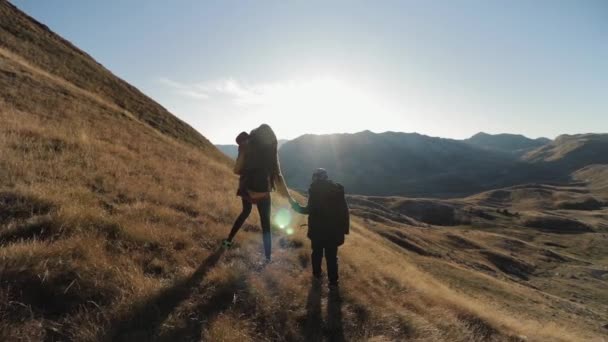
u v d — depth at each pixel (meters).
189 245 6.64
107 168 9.70
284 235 9.33
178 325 4.49
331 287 6.94
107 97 35.97
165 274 5.54
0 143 8.62
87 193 7.29
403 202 140.50
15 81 19.97
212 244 7.18
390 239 49.03
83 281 4.58
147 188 9.10
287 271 7.11
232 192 12.73
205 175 14.80
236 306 5.32
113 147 12.60
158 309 4.62
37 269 4.43
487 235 86.38
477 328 8.30
